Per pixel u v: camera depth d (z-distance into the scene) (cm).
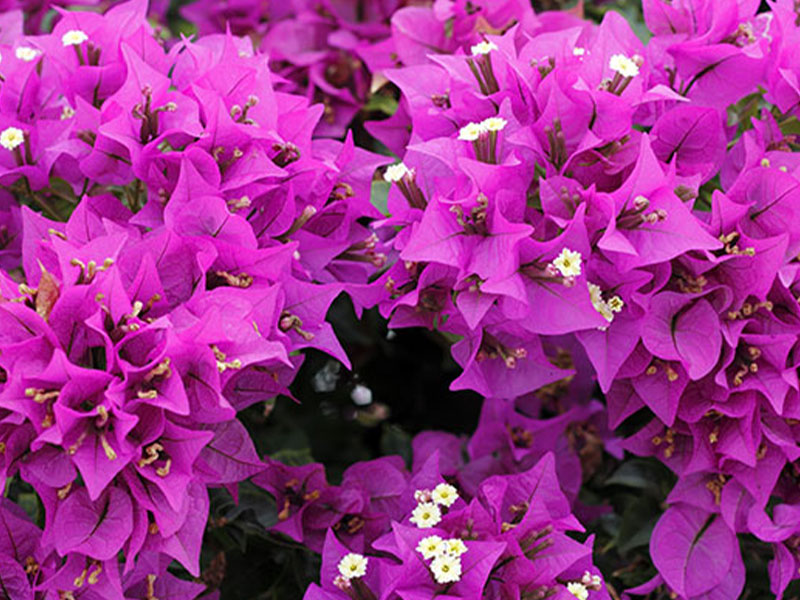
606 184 84
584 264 82
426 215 81
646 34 98
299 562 90
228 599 91
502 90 85
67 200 88
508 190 82
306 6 99
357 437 104
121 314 79
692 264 83
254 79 85
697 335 83
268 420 101
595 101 83
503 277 81
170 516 79
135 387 79
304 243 85
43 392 78
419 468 94
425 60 94
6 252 87
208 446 82
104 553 79
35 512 91
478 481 93
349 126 99
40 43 85
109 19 86
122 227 83
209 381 79
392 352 101
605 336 83
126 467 79
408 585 82
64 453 79
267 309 81
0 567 82
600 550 93
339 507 89
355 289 84
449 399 102
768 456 85
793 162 85
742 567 86
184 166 82
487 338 85
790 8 87
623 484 96
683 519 87
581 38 91
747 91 86
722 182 86
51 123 86
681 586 86
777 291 83
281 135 86
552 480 85
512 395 85
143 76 83
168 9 110
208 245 82
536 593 82
